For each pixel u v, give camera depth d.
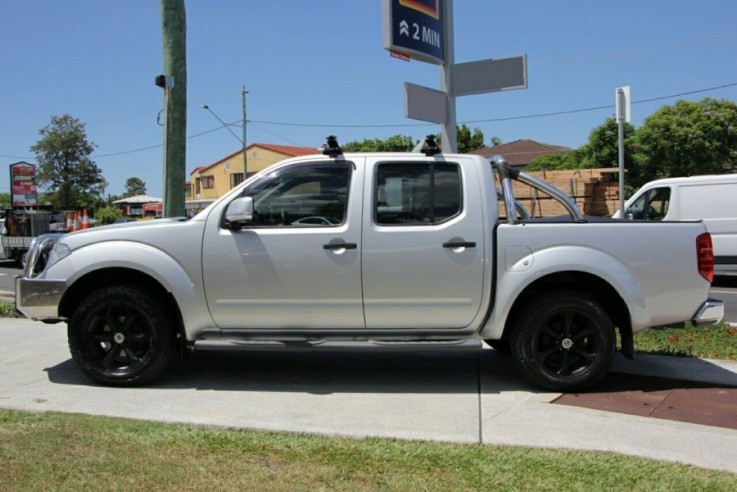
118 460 3.68
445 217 5.21
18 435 4.08
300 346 5.19
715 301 5.25
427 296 5.17
